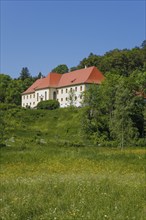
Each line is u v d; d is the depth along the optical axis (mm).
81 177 18594
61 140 63250
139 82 82875
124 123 66688
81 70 121625
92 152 37438
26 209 10875
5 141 57094
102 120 73688
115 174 22547
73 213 10242
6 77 163375
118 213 10609
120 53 149875
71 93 114125
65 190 13625
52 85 126062
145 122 72750
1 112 71000
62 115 90125
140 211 10953
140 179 18719
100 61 159750
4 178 20375
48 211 10805
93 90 77125
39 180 16641
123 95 69062
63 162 30016
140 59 147375
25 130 75750
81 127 71000
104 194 12930
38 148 43969
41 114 91875
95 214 10305
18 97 154000
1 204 11766
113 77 86062
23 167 27844
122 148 57062
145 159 31781
